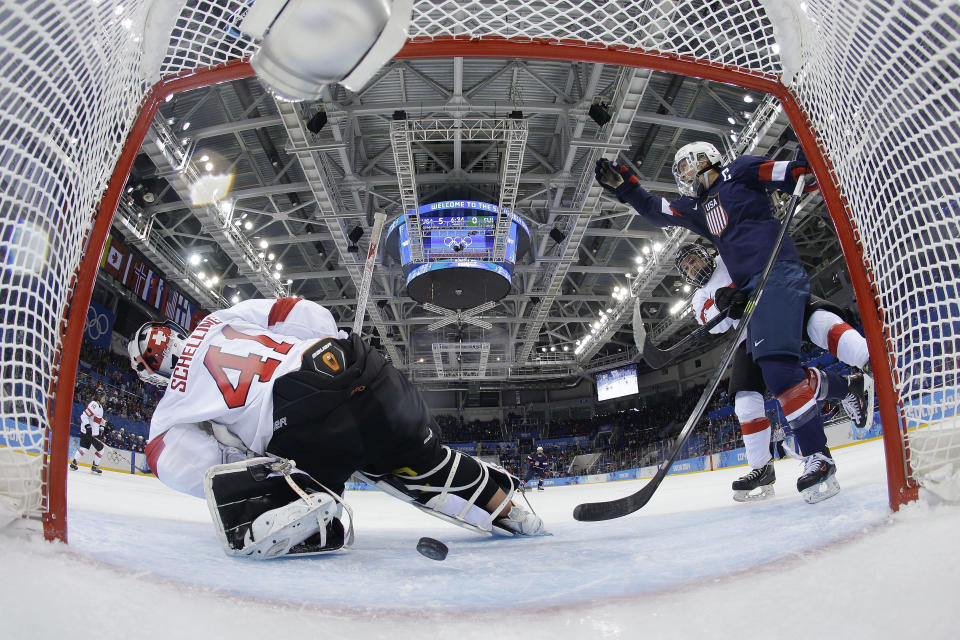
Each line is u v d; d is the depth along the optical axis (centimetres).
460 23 211
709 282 329
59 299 131
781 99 202
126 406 1842
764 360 245
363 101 1305
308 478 166
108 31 142
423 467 220
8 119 112
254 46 186
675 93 1312
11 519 112
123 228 1512
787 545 131
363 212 1538
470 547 202
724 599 92
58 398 127
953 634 67
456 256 1508
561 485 2602
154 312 2066
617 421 3619
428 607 98
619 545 176
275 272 1922
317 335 201
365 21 96
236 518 150
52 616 75
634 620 86
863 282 163
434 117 1306
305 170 1306
